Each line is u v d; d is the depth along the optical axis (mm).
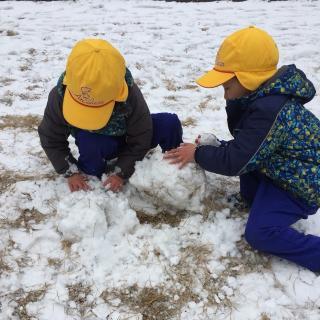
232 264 1080
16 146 1518
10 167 1396
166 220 1205
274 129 1015
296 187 1080
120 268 1053
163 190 1159
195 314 969
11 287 1000
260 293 1008
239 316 961
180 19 3383
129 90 1136
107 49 1008
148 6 3812
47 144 1205
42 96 1944
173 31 3045
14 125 1658
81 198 1141
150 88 2076
